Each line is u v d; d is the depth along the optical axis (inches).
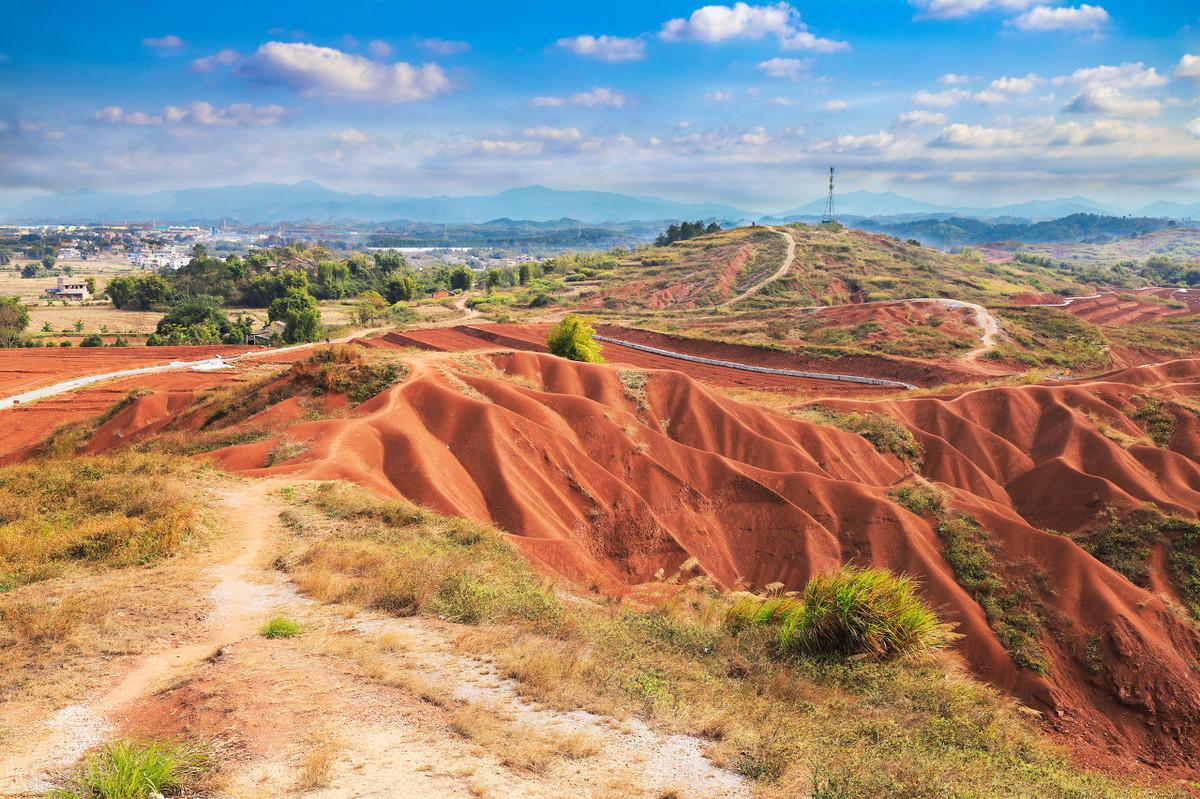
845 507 1465.3
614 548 1311.5
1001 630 1240.2
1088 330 3838.6
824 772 356.2
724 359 3531.0
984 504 1518.2
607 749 360.2
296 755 322.0
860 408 2011.6
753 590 1342.3
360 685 408.2
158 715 363.6
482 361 1973.4
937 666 622.2
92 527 709.9
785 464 1700.3
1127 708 1119.0
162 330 4638.3
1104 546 1445.6
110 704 377.1
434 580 630.5
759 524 1439.5
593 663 474.9
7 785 292.8
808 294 5728.3
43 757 319.6
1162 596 1294.3
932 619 632.4
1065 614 1243.2
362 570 665.6
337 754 324.2
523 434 1438.2
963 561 1366.9
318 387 1599.4
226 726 345.1
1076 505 1587.1
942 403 1994.3
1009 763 459.5
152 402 1932.8
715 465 1540.4
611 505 1379.2
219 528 772.0
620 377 1975.9
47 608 510.0
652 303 5748.0
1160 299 7032.5
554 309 5684.1
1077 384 2112.5
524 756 340.5
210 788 289.9
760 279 6038.4
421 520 893.2
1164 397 2026.3
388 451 1277.1
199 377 2933.1
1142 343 3929.6
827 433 1818.4
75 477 949.2
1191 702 1103.6
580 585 930.1
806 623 614.2
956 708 536.1
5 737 336.8
